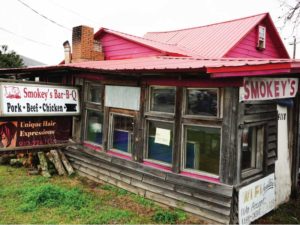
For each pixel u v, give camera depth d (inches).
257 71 181.0
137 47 438.0
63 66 307.1
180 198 232.2
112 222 214.8
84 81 334.6
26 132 297.4
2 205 234.5
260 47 564.1
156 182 249.8
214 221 211.5
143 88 262.5
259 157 236.7
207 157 223.8
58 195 250.2
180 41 542.3
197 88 225.0
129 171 273.6
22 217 216.1
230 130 205.3
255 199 223.1
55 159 335.3
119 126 293.9
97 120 321.1
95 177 310.0
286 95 251.8
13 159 354.0
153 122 260.5
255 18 552.7
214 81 211.6
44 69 335.3
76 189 277.1
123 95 282.0
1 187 274.5
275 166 248.8
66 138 329.1
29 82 292.5
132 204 249.0
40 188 255.3
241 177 211.0
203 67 176.7
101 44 489.1
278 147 252.1
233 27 545.0
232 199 203.6
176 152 236.7
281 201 258.5
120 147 293.1
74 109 330.3
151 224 213.3
